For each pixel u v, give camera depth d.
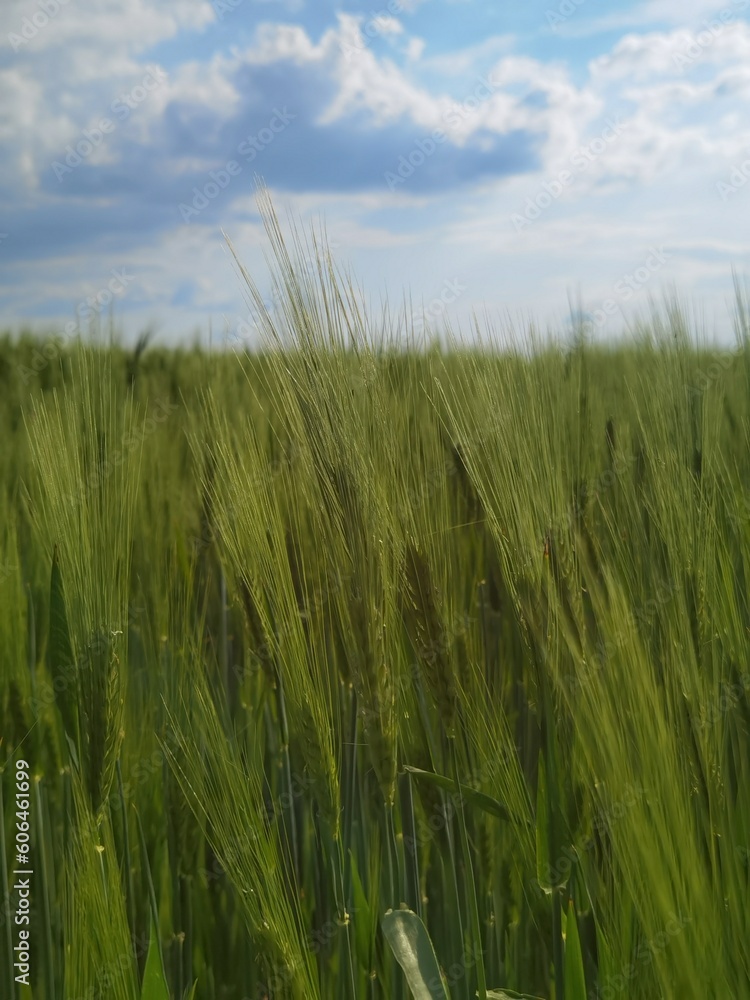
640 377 3.32
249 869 2.02
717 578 2.44
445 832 2.45
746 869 1.86
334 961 2.48
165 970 2.71
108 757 2.23
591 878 1.96
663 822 1.71
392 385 2.36
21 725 2.80
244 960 2.80
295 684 2.09
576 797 1.97
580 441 2.94
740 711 2.23
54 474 2.34
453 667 2.25
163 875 3.01
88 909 2.11
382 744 2.07
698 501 2.54
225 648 3.56
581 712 1.83
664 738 1.77
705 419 3.06
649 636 2.12
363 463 2.03
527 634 2.09
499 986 2.54
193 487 4.18
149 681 3.14
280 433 2.34
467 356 2.23
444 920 2.57
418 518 2.29
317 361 2.03
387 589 2.07
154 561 3.64
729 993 1.63
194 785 2.28
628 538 2.56
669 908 1.64
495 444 2.15
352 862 2.36
